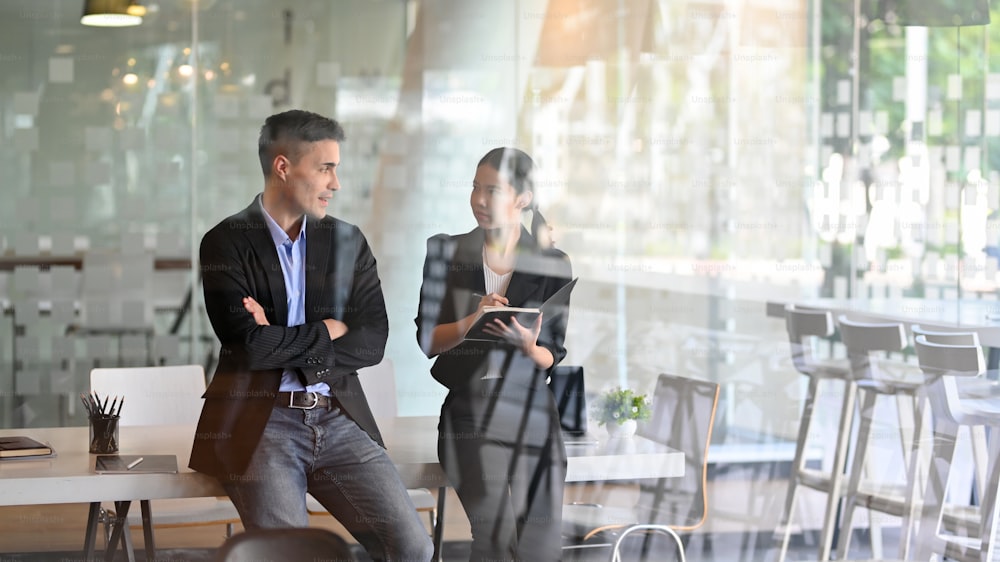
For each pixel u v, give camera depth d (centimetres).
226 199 365
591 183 396
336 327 346
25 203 351
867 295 427
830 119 422
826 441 424
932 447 430
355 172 371
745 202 414
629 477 394
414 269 376
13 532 329
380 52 375
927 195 431
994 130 435
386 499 331
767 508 416
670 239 405
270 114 367
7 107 349
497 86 386
